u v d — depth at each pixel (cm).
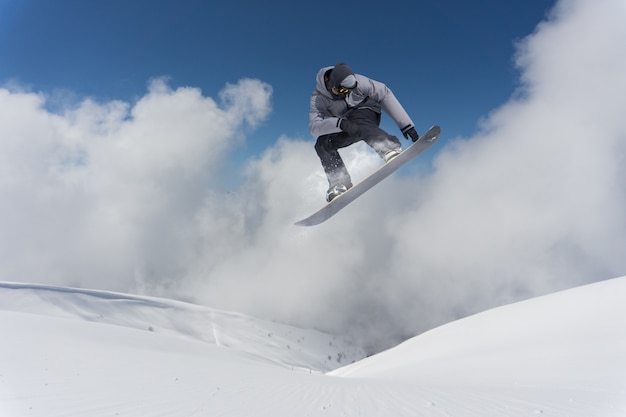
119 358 709
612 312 1148
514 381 621
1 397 326
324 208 602
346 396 407
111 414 279
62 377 443
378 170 553
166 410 296
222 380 525
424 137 527
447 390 471
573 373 625
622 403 329
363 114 562
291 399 377
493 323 1683
